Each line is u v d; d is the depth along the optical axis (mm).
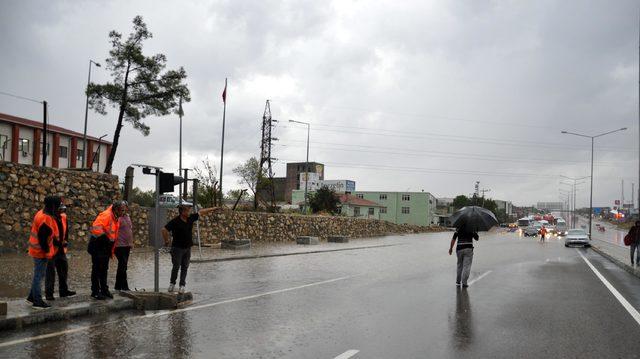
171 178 10336
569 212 126562
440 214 114312
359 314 8797
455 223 12758
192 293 10844
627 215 138750
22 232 16906
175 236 10031
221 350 6305
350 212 78250
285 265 17688
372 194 95750
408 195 94062
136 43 28578
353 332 7398
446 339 7031
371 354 6211
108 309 8664
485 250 29953
